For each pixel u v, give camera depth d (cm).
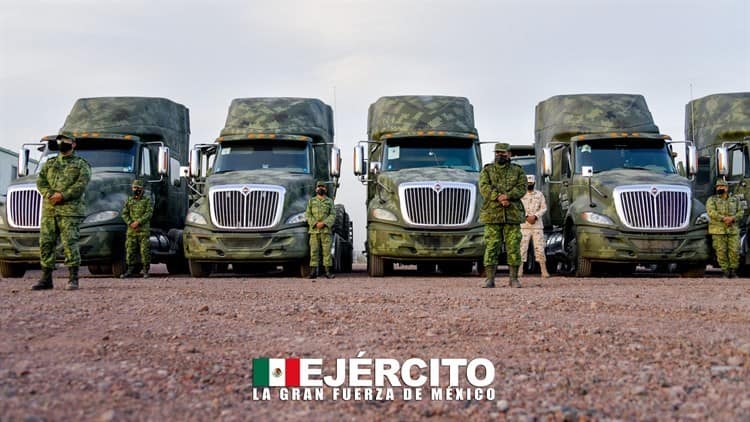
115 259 1516
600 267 1692
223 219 1442
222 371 457
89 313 711
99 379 425
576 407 377
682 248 1451
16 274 1524
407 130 1686
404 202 1467
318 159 1720
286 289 1060
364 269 2317
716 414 362
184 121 1859
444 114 1703
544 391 412
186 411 367
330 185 1723
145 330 608
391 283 1245
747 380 432
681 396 397
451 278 1447
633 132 1666
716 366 470
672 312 736
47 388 400
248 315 716
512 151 2266
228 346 546
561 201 1720
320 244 1486
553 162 1784
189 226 1462
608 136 1638
